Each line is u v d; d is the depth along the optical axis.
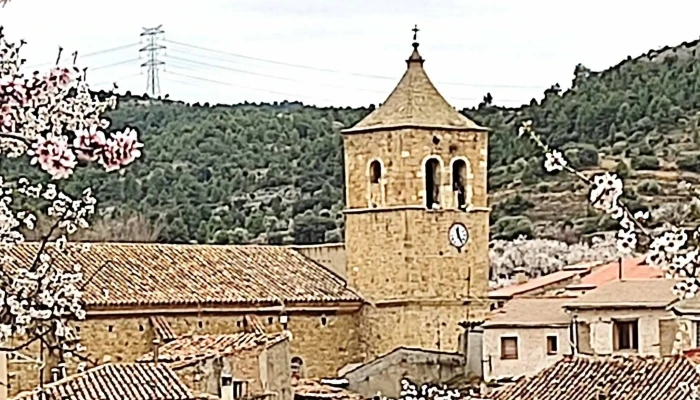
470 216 64.94
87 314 54.94
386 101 65.69
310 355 61.91
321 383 57.09
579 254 104.19
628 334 60.16
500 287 89.75
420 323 63.41
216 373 48.44
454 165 65.00
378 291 63.69
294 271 64.31
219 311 58.81
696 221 21.08
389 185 63.81
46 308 22.50
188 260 61.78
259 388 49.91
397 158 63.66
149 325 56.81
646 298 60.00
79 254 58.84
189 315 57.94
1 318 19.83
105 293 55.94
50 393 40.25
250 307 59.81
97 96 15.37
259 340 51.03
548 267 103.75
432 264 63.81
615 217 19.78
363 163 64.75
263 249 65.38
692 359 44.53
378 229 63.94
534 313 63.81
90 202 25.42
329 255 65.69
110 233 98.12
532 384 43.84
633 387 41.47
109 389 41.44
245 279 61.59
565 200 114.56
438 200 64.50
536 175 118.94
